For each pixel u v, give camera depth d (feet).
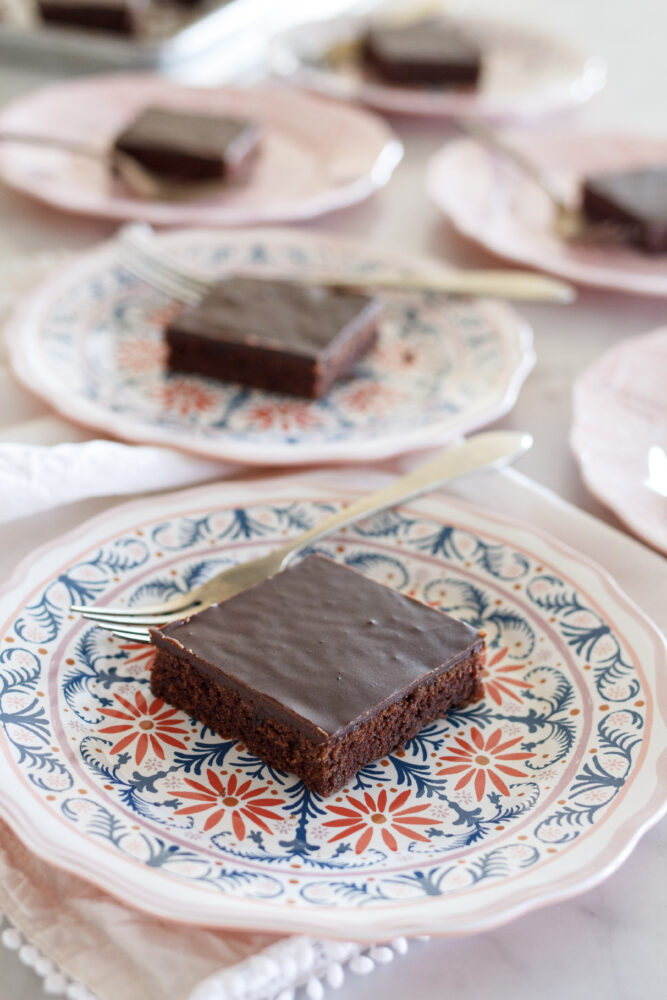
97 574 2.06
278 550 2.10
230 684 1.91
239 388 2.43
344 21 3.67
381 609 2.01
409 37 3.47
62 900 1.79
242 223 2.78
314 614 1.99
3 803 1.78
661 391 2.37
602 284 2.68
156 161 2.90
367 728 1.90
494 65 3.55
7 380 2.43
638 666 1.97
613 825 1.80
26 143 2.89
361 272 2.67
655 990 1.75
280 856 1.82
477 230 2.79
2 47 3.61
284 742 1.90
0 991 1.74
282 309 2.48
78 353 2.45
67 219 2.86
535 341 2.61
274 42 3.74
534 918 1.80
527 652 2.03
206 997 1.71
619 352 2.44
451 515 2.16
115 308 2.55
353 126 3.09
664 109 3.51
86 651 1.99
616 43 3.99
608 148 3.14
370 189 2.90
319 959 1.75
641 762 1.87
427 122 3.35
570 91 3.37
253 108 3.19
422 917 1.72
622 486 2.21
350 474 2.24
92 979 1.74
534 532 2.13
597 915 1.80
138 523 2.12
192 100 3.20
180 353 2.43
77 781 1.85
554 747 1.93
